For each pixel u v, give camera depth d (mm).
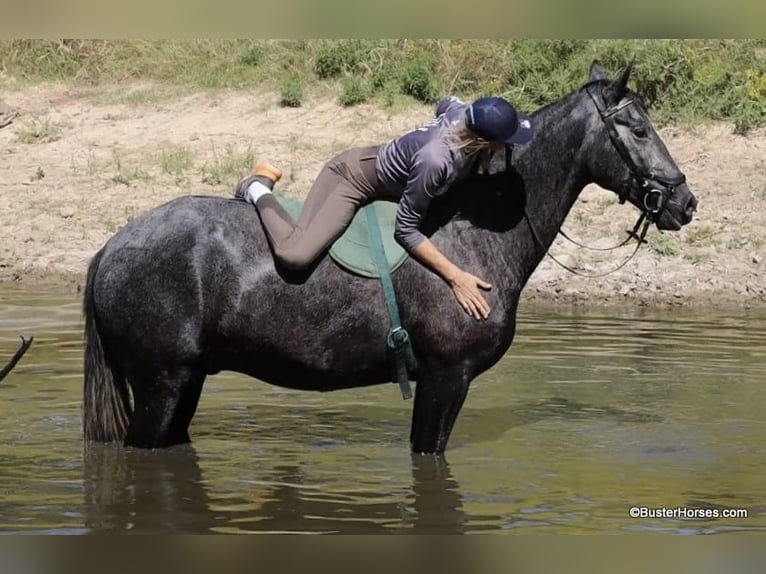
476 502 6832
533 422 8406
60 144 16250
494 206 7188
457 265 7082
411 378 7312
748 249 13164
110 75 18062
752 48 15836
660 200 7172
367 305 7027
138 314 7082
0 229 14266
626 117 7191
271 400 9086
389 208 7121
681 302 12438
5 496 6859
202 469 7348
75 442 7816
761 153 14688
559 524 6523
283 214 7055
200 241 7051
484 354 7184
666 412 8656
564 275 12812
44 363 9922
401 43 16969
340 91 16672
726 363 10016
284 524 6496
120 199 14844
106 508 6707
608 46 15852
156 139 16234
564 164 7254
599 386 9336
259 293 7000
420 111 16078
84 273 13492
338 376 7172
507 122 6746
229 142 15906
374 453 7711
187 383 7223
